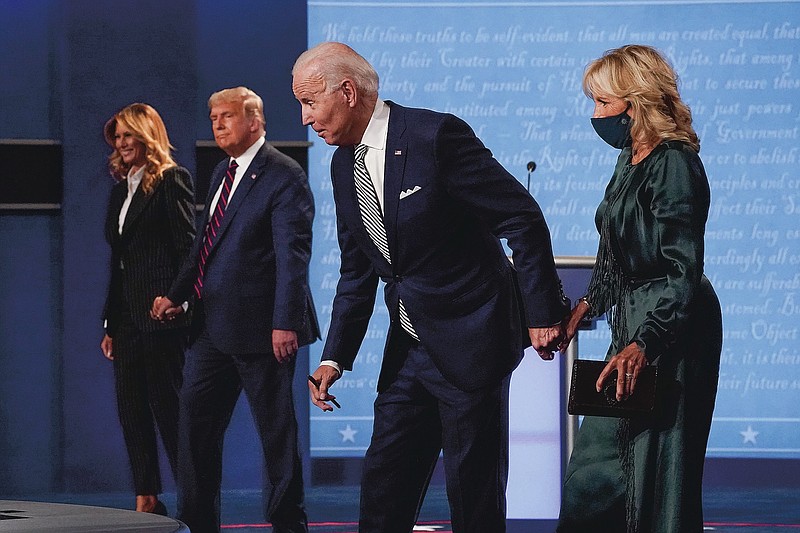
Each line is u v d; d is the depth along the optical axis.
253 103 8.12
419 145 5.30
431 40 12.66
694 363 5.35
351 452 12.79
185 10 12.45
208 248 8.04
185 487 8.01
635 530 5.35
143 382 9.50
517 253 5.38
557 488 7.57
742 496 12.13
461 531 5.53
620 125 5.58
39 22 12.37
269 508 8.03
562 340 5.51
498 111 12.66
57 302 12.48
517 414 7.60
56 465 12.50
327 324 12.68
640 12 12.65
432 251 5.39
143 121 9.46
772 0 12.56
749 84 12.57
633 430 5.40
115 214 9.55
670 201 5.25
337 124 5.37
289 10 12.56
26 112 12.38
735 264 12.61
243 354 7.89
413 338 5.63
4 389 12.40
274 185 7.95
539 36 12.67
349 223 5.59
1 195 12.32
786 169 12.59
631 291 5.46
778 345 12.63
